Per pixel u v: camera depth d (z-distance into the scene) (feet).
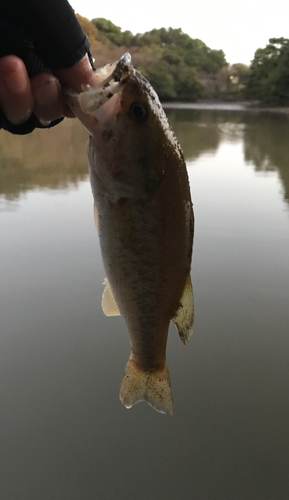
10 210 3.31
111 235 0.83
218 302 2.18
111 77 0.69
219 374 1.74
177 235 0.83
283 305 2.15
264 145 6.98
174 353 1.86
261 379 1.71
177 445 1.44
